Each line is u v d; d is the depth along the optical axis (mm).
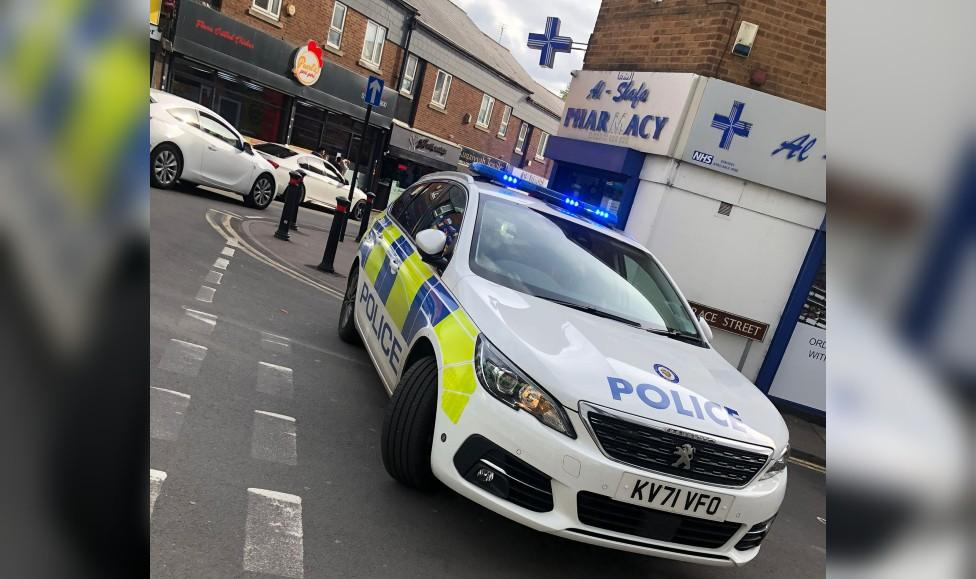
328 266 8680
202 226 8906
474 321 3004
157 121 10414
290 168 15734
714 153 8016
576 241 4086
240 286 6406
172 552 2326
